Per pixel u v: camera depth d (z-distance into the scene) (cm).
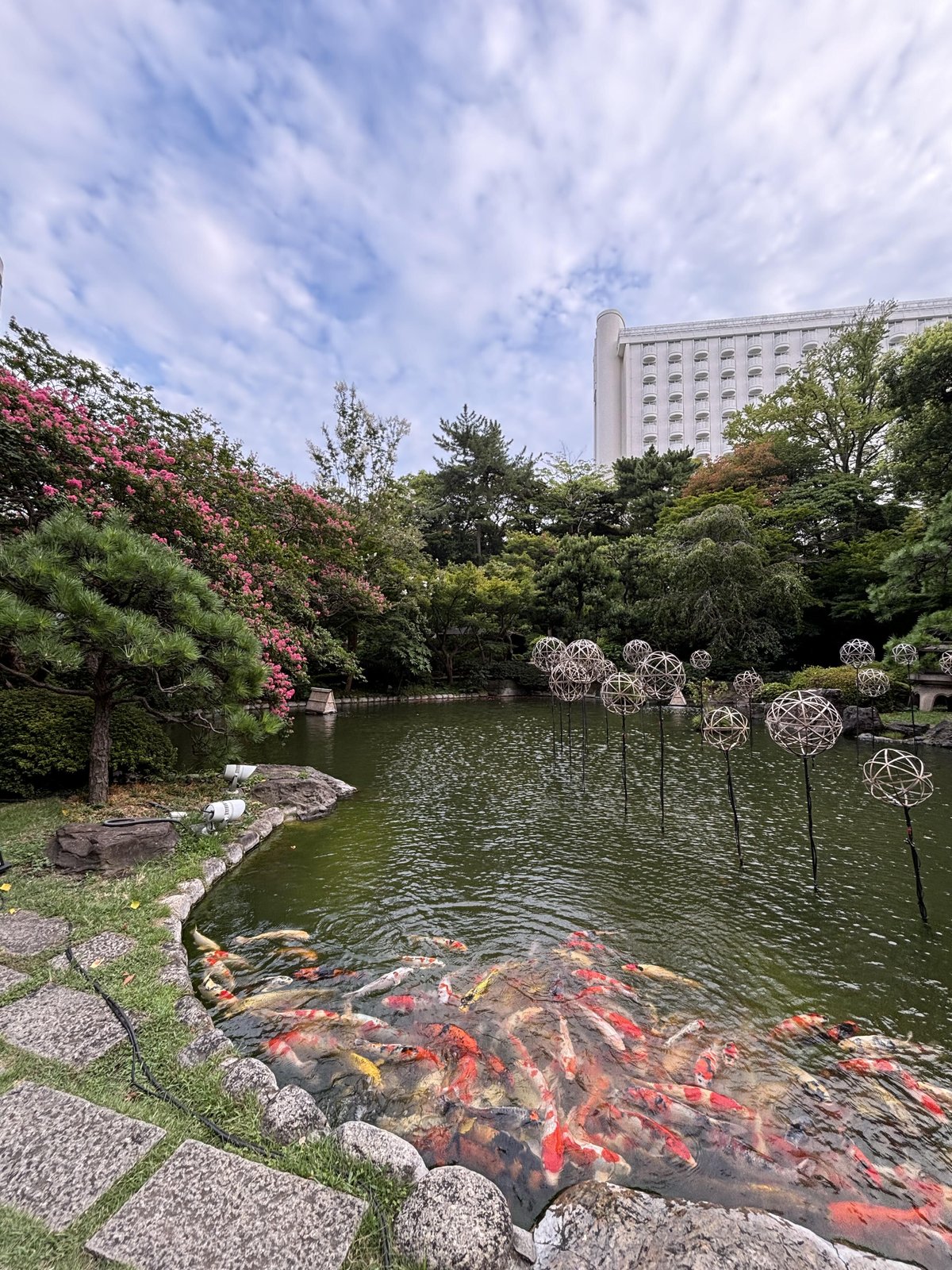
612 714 1625
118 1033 264
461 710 1731
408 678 2230
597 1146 240
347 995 345
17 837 483
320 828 646
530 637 2458
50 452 702
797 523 2077
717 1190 226
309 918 442
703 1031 321
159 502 770
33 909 377
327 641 1159
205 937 398
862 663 1380
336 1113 255
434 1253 168
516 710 1750
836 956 402
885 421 2098
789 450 2270
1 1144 200
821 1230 210
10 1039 256
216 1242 168
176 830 511
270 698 808
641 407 5450
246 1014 325
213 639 558
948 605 1266
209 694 580
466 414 2961
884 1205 221
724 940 421
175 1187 187
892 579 1143
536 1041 308
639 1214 199
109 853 445
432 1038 307
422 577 2069
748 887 509
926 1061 302
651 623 2147
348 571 1595
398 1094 267
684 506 2316
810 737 541
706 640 1927
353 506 1994
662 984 366
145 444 829
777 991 361
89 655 529
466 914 455
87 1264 160
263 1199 183
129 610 519
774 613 1833
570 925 440
